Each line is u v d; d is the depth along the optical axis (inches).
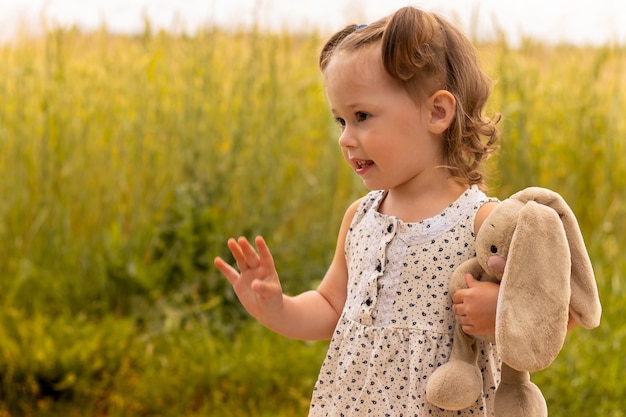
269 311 81.6
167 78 213.2
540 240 66.9
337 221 203.8
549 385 140.3
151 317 175.3
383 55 72.7
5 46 217.3
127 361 157.5
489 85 80.2
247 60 218.7
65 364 150.0
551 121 222.2
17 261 191.5
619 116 219.8
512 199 71.4
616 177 215.6
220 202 191.8
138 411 147.1
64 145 200.7
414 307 74.2
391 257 75.8
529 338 65.4
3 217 195.0
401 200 77.9
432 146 75.5
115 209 201.3
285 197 206.8
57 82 202.2
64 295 180.1
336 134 204.4
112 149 205.5
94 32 219.8
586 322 68.4
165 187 199.8
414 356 73.0
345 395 76.3
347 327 77.4
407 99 73.6
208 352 159.2
